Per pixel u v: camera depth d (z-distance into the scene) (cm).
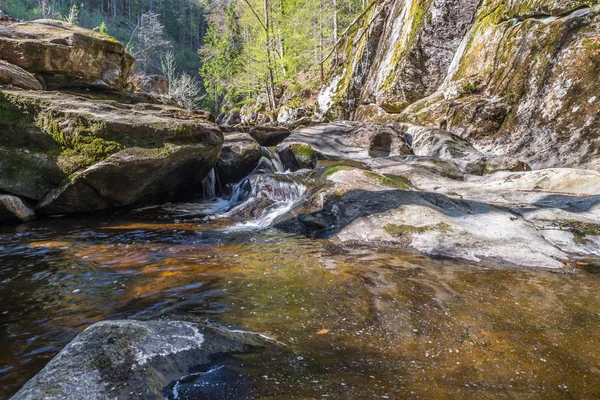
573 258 367
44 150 565
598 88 801
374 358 183
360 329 218
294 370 169
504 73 1050
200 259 372
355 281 304
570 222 433
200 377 156
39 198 556
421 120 1245
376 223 452
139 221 562
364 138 1021
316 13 2372
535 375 170
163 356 158
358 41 2136
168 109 769
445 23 1470
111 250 405
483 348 195
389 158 857
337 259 366
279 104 2903
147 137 603
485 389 157
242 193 738
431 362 180
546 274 322
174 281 310
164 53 5519
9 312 251
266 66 2384
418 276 315
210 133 707
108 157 557
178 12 7225
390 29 1872
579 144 802
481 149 1009
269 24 2305
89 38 791
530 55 976
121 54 879
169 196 725
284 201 620
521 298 268
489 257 362
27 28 764
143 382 142
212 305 258
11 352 198
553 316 238
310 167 877
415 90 1519
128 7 6781
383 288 288
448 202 509
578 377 169
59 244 428
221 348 178
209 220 573
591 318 235
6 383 167
